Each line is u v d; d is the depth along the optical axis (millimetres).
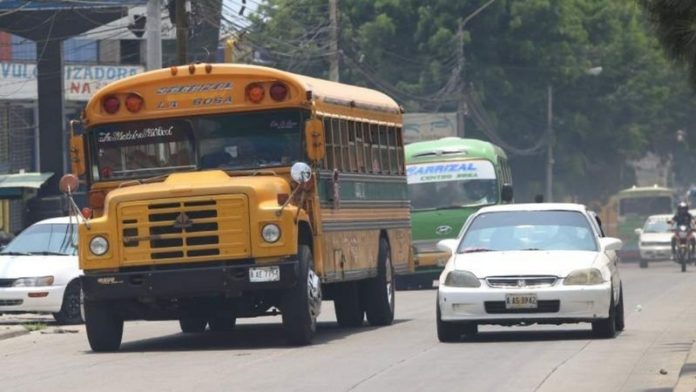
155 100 47688
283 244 44219
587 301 44406
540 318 44406
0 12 94375
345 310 55500
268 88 47000
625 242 172875
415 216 93312
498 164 94625
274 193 45125
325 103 49281
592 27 171250
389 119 59031
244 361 41438
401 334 50969
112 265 44938
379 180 56688
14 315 68438
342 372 37625
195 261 44531
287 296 45312
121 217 45000
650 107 172125
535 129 164375
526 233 47812
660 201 175375
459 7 155125
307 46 136500
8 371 41219
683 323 54156
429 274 95875
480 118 154625
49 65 102438
